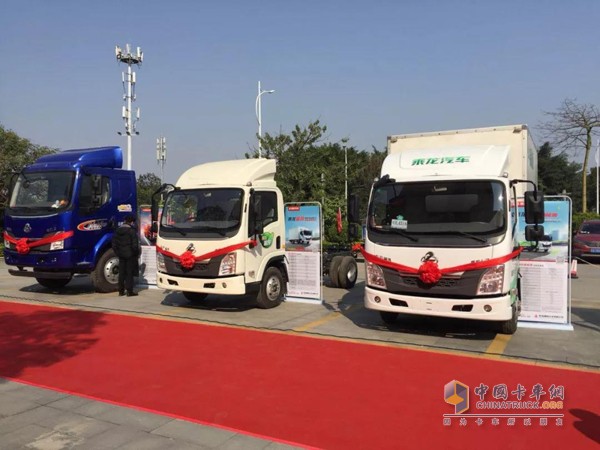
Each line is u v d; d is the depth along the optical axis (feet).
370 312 31.71
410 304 23.77
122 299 36.88
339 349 22.90
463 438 13.83
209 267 30.22
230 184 31.35
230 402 16.48
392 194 25.13
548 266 27.20
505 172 24.80
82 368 20.26
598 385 18.07
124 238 37.76
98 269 39.06
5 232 38.68
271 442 13.55
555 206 27.07
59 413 15.60
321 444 13.43
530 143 29.91
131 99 112.16
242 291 30.09
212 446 13.29
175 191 32.63
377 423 14.79
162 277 32.07
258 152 71.15
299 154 69.51
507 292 22.62
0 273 54.70
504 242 22.50
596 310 32.24
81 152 40.24
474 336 25.25
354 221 27.25
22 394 17.30
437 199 24.08
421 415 15.38
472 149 25.44
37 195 37.88
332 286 43.24
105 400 16.70
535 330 26.58
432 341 24.29
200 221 31.19
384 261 24.45
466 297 22.80
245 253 30.37
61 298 37.55
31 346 23.68
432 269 22.90
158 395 17.17
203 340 24.64
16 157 82.07
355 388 17.75
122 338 25.13
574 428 14.51
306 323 28.48
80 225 37.24
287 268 35.40
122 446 13.29
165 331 26.61
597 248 60.85
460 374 19.26
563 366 20.27
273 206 33.71
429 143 30.27
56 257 36.27
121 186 41.09
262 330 26.71
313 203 34.91
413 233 24.02
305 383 18.30
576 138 92.68
